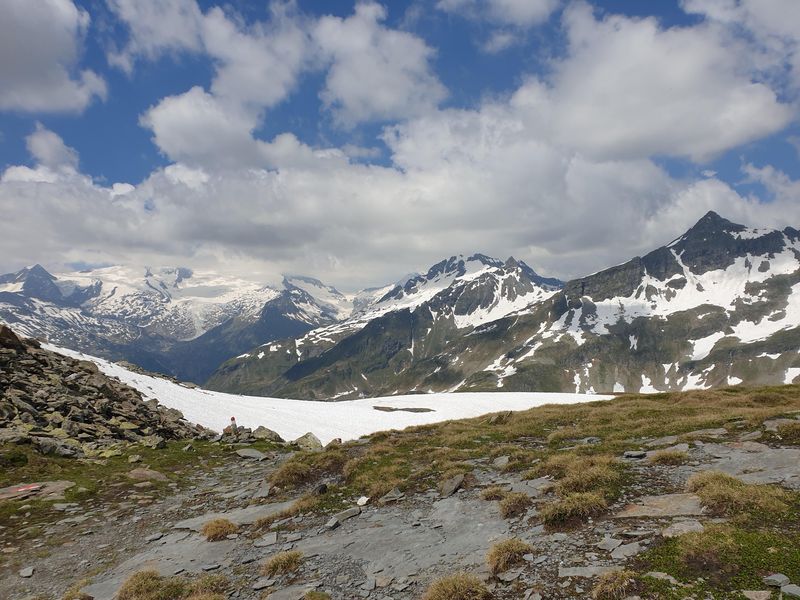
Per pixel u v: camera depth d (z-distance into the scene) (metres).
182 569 15.20
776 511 11.77
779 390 39.22
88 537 19.22
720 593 8.90
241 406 67.06
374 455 26.38
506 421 37.34
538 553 12.14
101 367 58.00
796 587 8.53
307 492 22.66
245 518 19.84
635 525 12.57
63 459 28.59
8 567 16.58
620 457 19.75
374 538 15.75
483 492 17.91
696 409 31.73
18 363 39.31
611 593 9.49
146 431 38.22
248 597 12.72
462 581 11.01
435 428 36.56
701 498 13.30
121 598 13.39
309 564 14.24
